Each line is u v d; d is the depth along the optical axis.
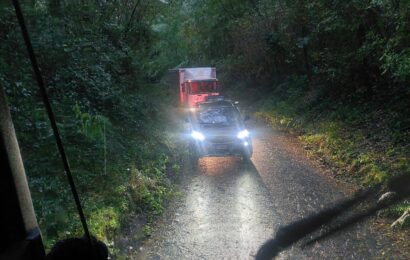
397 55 10.42
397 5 10.83
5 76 8.49
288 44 23.67
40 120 8.88
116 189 8.31
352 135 13.00
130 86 16.86
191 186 10.43
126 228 7.55
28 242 1.55
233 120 13.20
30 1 10.24
